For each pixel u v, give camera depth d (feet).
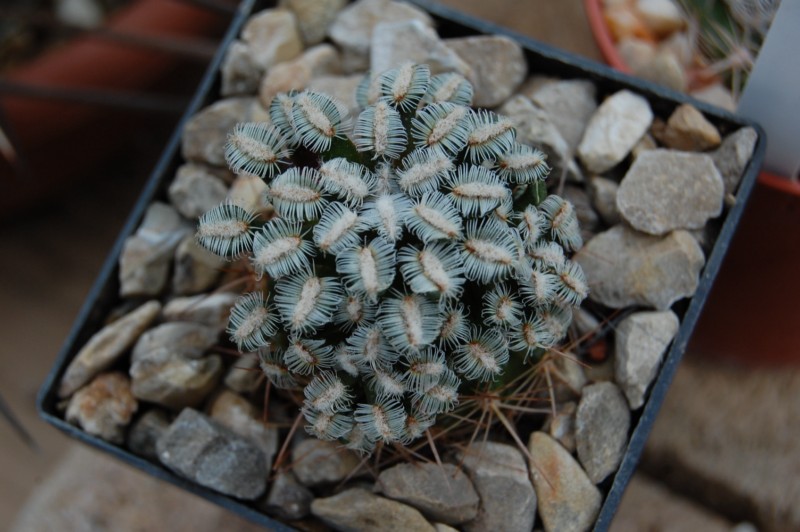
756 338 0.70
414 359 0.52
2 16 0.75
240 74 0.65
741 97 0.61
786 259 0.65
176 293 0.62
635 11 0.69
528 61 0.63
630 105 0.61
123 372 0.61
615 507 0.56
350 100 0.63
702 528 0.70
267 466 0.58
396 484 0.57
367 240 0.53
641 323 0.58
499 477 0.57
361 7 0.65
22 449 0.83
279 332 0.54
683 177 0.60
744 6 0.63
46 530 0.70
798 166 0.61
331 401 0.53
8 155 0.76
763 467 0.70
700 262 0.59
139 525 0.70
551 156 0.61
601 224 0.61
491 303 0.53
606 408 0.57
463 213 0.53
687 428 0.71
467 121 0.54
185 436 0.58
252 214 0.55
